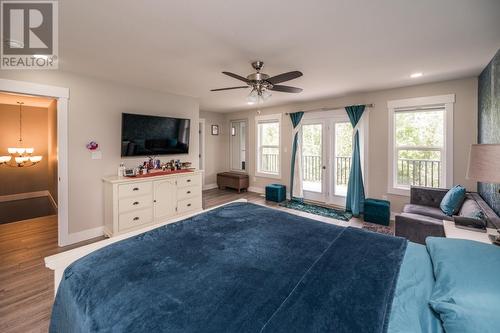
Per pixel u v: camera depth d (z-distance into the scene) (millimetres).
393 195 4090
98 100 3410
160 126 4070
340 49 2420
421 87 3736
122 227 3283
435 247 1409
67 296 1172
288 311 943
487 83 2863
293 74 2375
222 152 7070
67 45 2303
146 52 2488
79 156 3254
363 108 4262
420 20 1874
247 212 2252
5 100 4605
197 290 1096
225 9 1721
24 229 3645
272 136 6043
